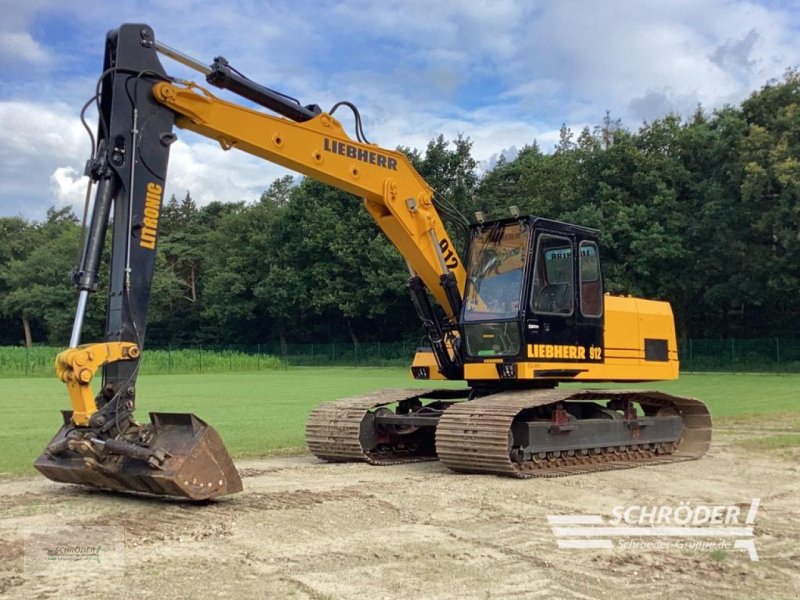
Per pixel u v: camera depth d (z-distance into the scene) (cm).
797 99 3972
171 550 646
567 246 1152
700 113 4916
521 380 1148
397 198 1109
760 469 1115
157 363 5019
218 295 6969
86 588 547
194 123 889
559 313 1120
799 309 4616
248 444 1390
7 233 8788
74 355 771
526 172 5422
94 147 831
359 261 5828
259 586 552
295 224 6122
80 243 810
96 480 844
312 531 713
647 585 567
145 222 834
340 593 539
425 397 1307
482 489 934
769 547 677
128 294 816
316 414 1233
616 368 1197
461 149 5497
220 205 8850
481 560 624
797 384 3036
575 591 550
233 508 806
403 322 6325
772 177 3819
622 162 4612
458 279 1170
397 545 667
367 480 1010
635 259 4356
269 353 6619
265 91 955
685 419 1309
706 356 4553
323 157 1019
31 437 1460
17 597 528
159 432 823
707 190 4281
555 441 1096
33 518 758
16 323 8225
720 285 4253
